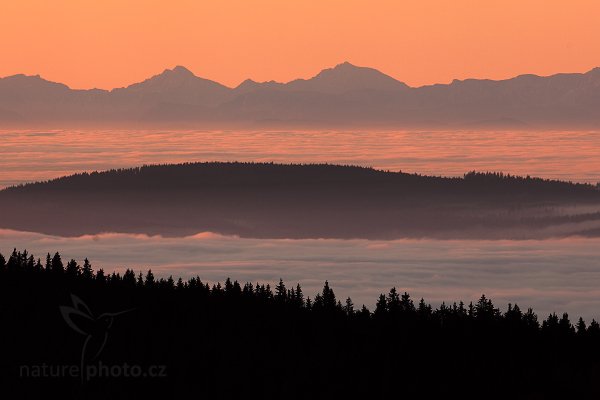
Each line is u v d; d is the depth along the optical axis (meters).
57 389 175.62
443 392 185.12
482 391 185.88
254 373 186.62
